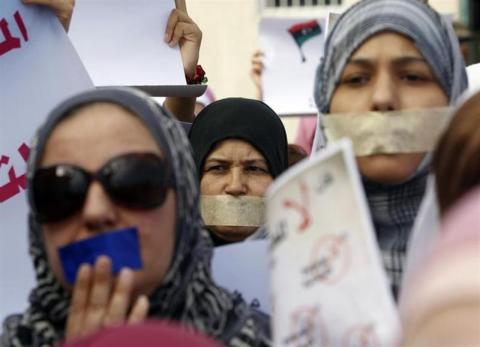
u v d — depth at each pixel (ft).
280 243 5.42
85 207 6.29
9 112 9.06
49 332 6.59
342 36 7.97
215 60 26.30
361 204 5.16
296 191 5.38
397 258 7.51
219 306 6.74
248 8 26.23
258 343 6.74
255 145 11.37
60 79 9.12
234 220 11.07
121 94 6.59
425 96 7.72
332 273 5.23
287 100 15.20
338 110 7.86
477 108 6.00
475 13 24.80
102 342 4.87
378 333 5.07
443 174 5.98
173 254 6.52
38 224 6.53
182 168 6.59
